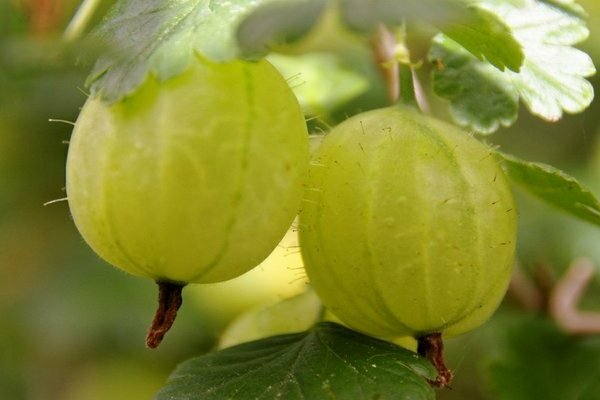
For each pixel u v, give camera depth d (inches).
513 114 7.0
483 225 6.3
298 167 6.2
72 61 6.2
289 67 8.6
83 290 10.2
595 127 10.2
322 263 6.4
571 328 8.5
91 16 7.0
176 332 9.9
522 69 7.0
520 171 6.8
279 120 6.1
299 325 7.1
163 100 6.0
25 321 10.2
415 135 6.4
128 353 10.3
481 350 9.7
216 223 6.1
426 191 6.3
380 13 6.0
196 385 6.6
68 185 6.2
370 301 6.4
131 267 6.2
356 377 6.4
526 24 7.1
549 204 7.1
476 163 6.4
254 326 7.2
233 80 6.1
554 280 9.1
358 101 8.6
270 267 9.4
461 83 7.0
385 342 6.6
